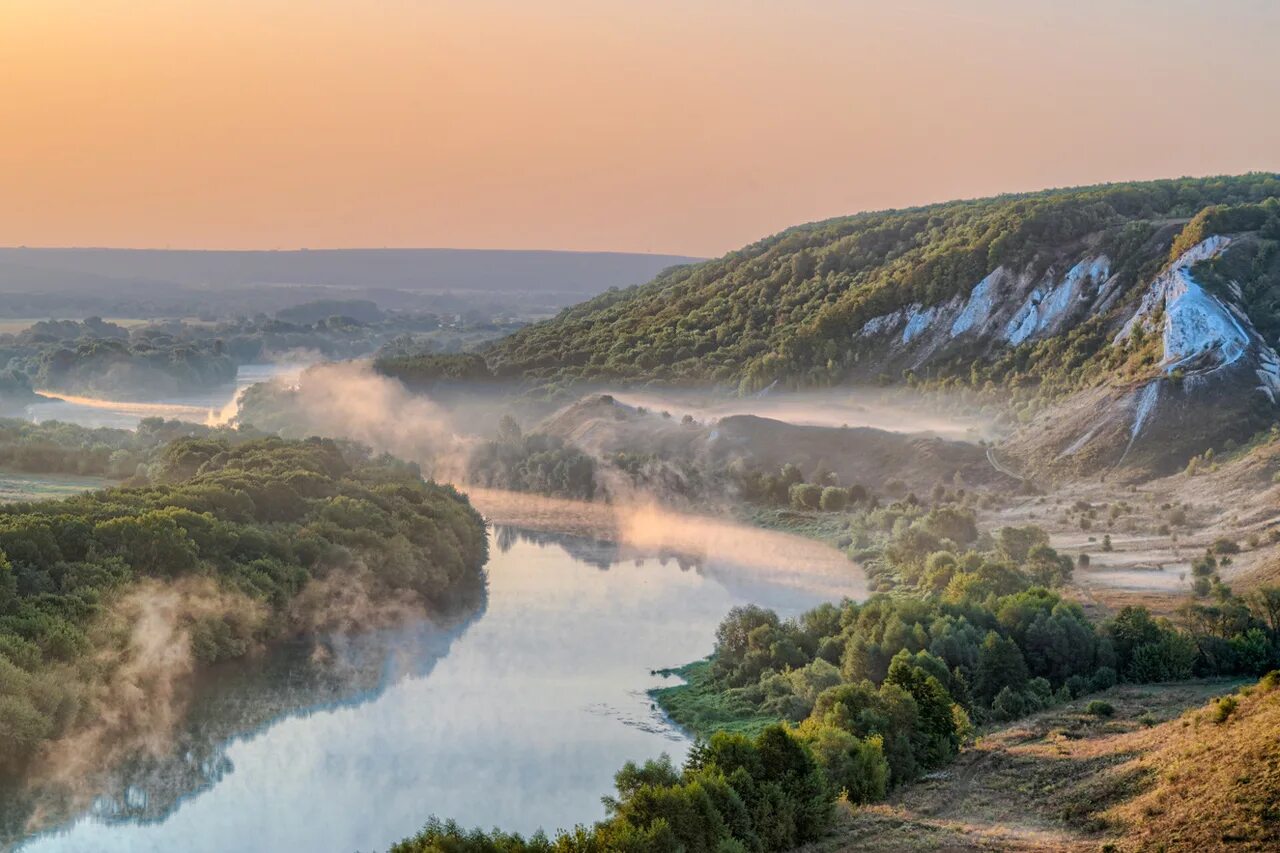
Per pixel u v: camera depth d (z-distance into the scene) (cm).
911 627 11006
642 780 7588
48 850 8675
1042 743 9312
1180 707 9994
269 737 10875
